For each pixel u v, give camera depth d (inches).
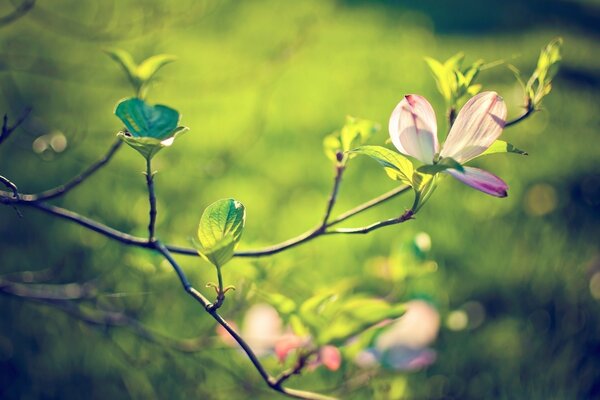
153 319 47.3
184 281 27.0
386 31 134.5
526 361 46.5
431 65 28.0
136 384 43.1
